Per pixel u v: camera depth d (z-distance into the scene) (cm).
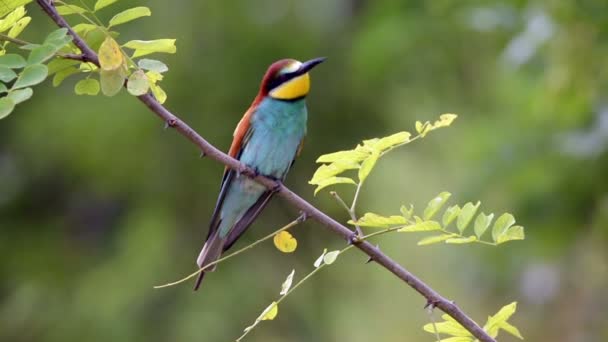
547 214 1165
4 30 567
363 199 1453
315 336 1427
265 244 1437
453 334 587
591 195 1147
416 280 571
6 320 1447
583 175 1139
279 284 1422
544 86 1123
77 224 1527
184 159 1404
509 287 1291
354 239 577
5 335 1437
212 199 1402
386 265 575
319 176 590
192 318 1359
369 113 1492
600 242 1177
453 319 584
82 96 1402
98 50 600
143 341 1352
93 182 1455
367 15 1523
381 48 1423
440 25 1412
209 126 1388
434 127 582
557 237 1168
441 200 573
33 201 1530
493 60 1424
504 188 1176
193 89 1394
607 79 1062
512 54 1067
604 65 1041
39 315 1440
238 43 1427
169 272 1383
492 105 1453
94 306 1384
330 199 1435
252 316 1384
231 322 1371
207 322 1358
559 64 1047
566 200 1155
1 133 1476
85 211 1532
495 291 1312
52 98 1427
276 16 1484
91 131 1393
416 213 1473
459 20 1347
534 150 1168
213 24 1432
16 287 1484
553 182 1155
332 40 1523
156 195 1420
